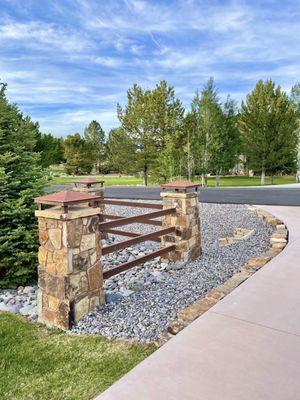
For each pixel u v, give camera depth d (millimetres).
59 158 38469
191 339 2525
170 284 4008
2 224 4438
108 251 3961
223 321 2789
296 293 3324
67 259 3029
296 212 8188
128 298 3639
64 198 3031
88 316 3213
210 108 21594
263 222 7312
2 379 2293
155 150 20969
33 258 4434
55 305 3117
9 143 4645
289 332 2594
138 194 14234
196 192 5191
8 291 4355
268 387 1970
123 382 2080
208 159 21109
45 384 2225
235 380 2043
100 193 7441
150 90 20812
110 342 2756
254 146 23344
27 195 4430
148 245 6465
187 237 5000
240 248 5402
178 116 20641
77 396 2082
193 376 2098
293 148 23547
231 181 27203
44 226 3162
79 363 2467
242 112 24609
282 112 23406
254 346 2404
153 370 2178
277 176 31344
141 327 2957
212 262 4871
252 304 3098
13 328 3092
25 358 2555
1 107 4598
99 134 45750
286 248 4914
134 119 21000
